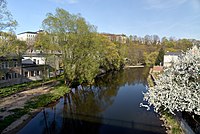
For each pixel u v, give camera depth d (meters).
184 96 14.13
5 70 33.22
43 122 20.56
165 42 130.38
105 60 61.38
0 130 17.34
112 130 18.55
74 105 27.72
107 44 65.88
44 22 32.41
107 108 26.14
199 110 13.12
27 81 41.81
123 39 124.31
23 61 50.81
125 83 48.66
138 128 18.73
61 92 32.62
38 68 45.72
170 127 17.52
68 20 32.91
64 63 35.34
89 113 24.11
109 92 37.72
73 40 33.62
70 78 36.34
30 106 24.52
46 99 27.97
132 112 24.08
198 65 13.55
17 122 19.62
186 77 14.53
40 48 35.62
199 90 13.31
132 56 96.25
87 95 34.81
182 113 16.78
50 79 44.97
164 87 15.77
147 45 120.56
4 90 31.64
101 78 55.84
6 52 25.00
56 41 33.00
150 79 51.41
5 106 24.28
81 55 35.44
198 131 13.20
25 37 110.75
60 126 19.75
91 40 36.44
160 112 21.28
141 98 32.38
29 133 17.61
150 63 96.81
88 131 18.50
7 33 24.02
